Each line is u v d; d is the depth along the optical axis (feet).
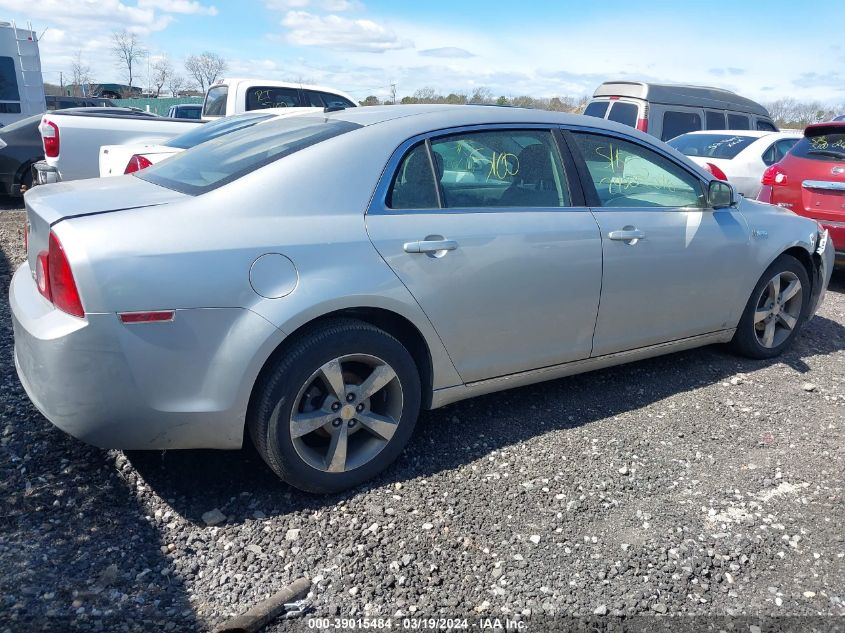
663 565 8.59
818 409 13.04
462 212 10.59
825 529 9.39
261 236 8.88
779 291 15.26
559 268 11.30
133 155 20.81
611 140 12.65
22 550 8.23
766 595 8.16
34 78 45.68
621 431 11.89
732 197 13.83
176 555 8.43
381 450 10.05
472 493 9.95
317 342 9.12
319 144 9.87
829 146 21.18
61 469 9.88
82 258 8.02
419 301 9.93
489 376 11.22
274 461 9.21
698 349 16.01
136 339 8.18
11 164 33.99
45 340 8.17
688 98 41.57
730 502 9.94
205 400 8.68
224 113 33.76
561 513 9.54
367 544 8.79
